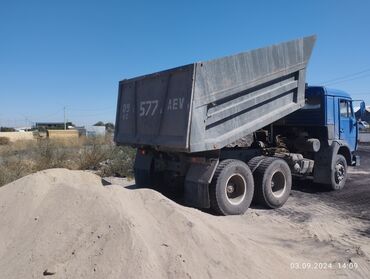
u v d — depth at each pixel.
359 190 12.62
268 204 10.00
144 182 10.81
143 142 9.91
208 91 8.70
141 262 4.72
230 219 8.70
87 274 4.63
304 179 13.97
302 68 10.91
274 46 10.13
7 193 7.22
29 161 15.19
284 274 5.51
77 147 19.45
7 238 5.91
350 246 7.02
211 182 8.98
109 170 15.01
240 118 9.50
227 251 5.48
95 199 5.92
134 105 10.45
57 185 6.94
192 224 5.69
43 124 112.19
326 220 8.90
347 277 5.73
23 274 4.87
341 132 12.90
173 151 9.15
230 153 10.28
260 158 10.29
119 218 5.38
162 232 5.50
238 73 9.27
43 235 5.50
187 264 4.96
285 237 7.41
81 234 5.31
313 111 12.37
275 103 10.34
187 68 8.60
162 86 9.36
